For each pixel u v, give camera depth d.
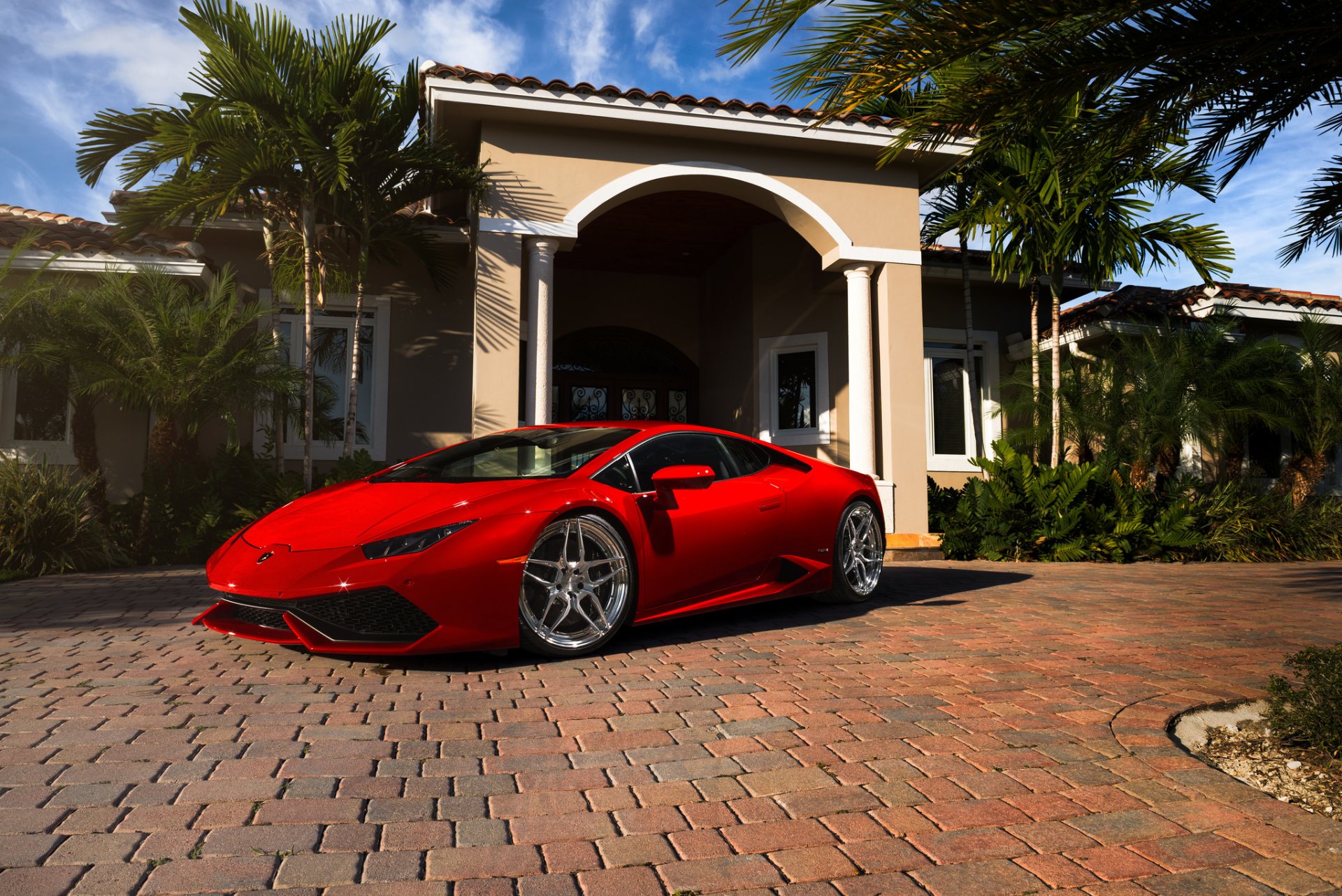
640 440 4.45
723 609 5.21
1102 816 2.13
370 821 2.02
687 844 1.94
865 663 3.74
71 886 1.66
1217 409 9.92
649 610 4.14
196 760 2.38
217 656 3.67
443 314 10.24
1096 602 5.66
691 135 8.59
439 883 1.73
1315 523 10.06
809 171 9.04
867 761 2.49
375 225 8.60
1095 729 2.82
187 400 7.54
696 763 2.46
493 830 1.99
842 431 10.90
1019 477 9.18
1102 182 4.88
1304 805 2.29
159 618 4.62
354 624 3.36
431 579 3.34
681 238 11.78
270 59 7.60
